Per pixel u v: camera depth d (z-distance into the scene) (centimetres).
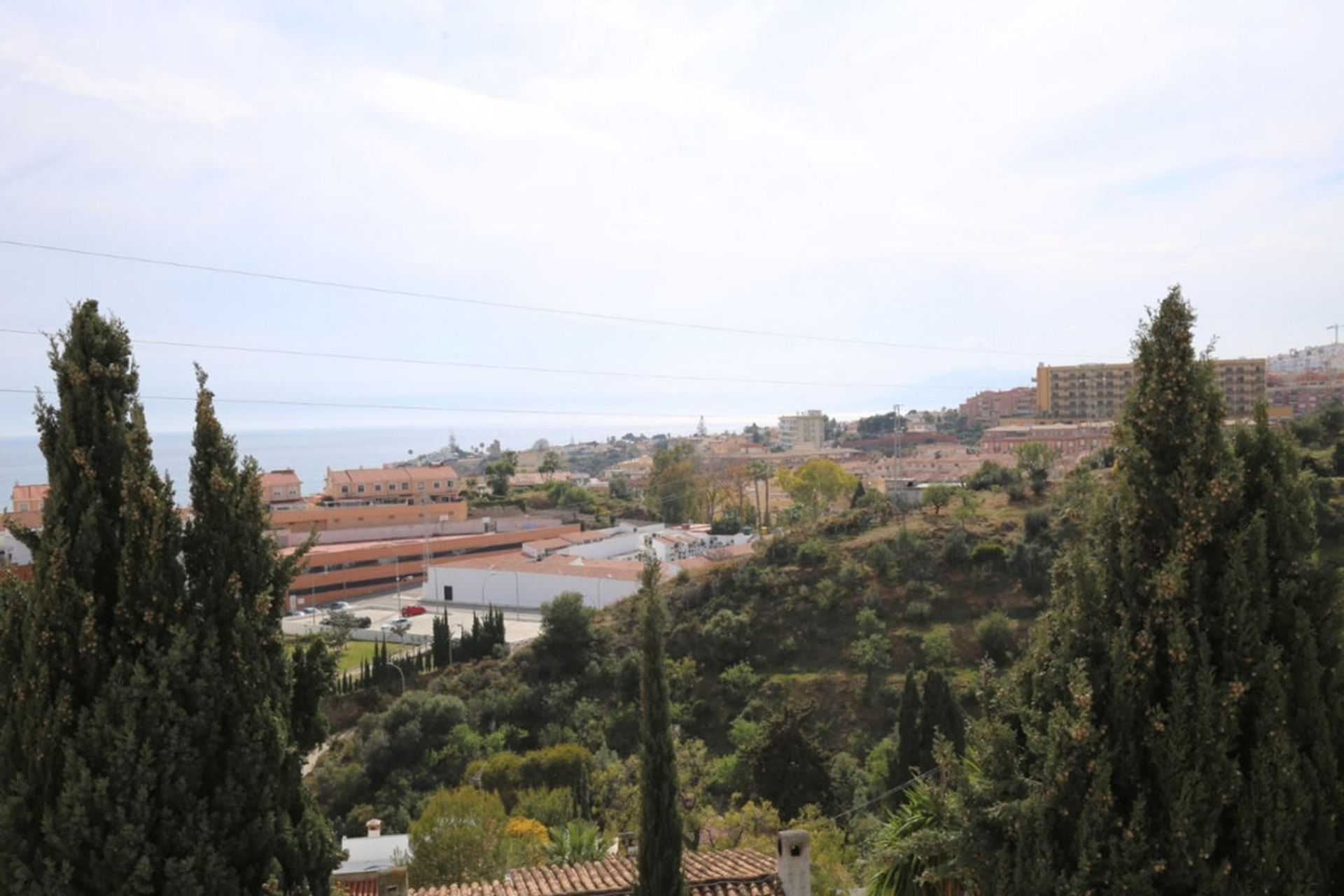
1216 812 666
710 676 4641
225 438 834
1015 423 14400
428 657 5300
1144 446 775
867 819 2781
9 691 737
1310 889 654
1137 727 714
